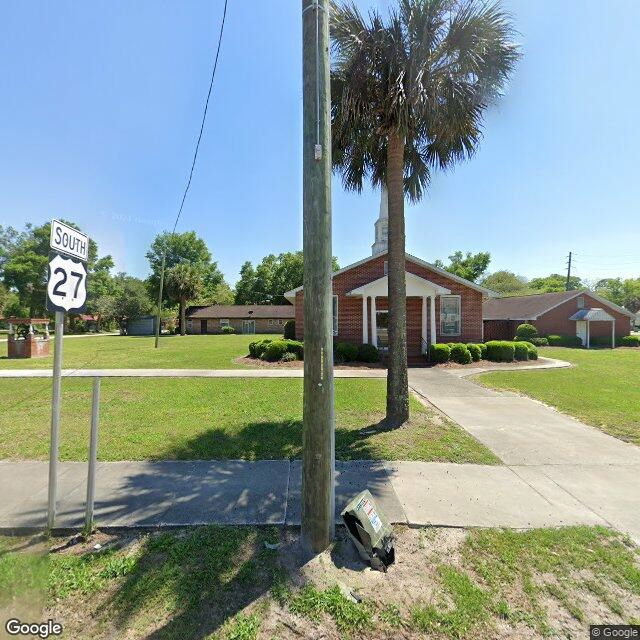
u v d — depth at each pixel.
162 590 2.41
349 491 3.85
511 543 2.96
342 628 2.15
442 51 5.75
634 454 4.97
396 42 5.47
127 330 45.53
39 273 48.06
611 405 7.86
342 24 5.67
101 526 3.10
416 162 7.28
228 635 2.09
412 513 3.40
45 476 4.09
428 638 2.10
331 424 2.90
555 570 2.65
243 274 63.19
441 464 4.59
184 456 4.74
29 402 7.77
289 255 61.31
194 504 3.50
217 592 2.40
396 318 6.32
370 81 5.75
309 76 2.93
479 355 15.39
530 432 5.93
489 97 6.14
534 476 4.25
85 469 4.29
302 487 2.88
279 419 6.49
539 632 2.13
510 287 58.88
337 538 2.99
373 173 7.52
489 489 3.91
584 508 3.52
